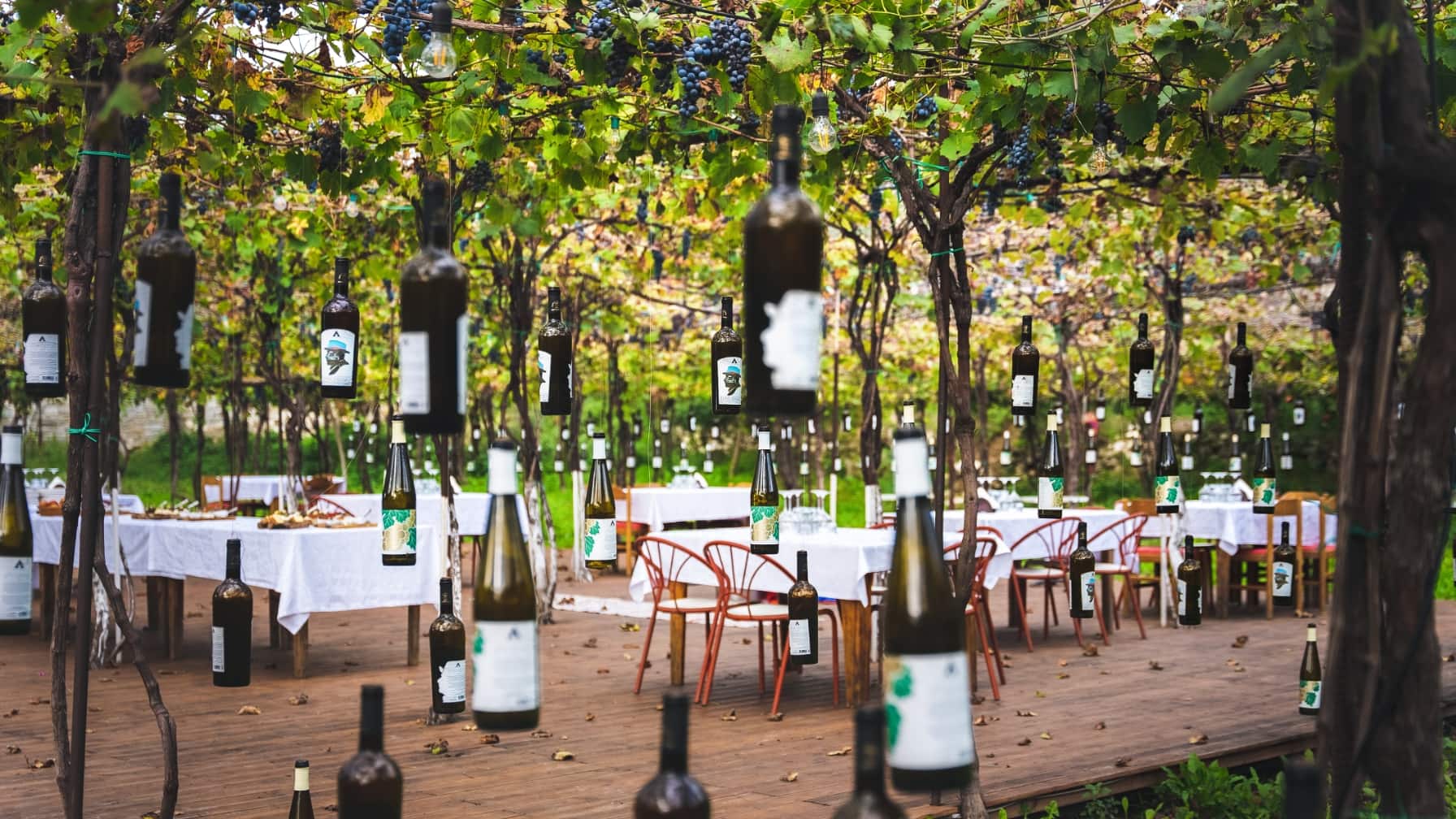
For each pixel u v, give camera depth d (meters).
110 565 7.38
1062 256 10.38
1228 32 3.88
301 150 5.41
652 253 9.52
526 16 4.18
